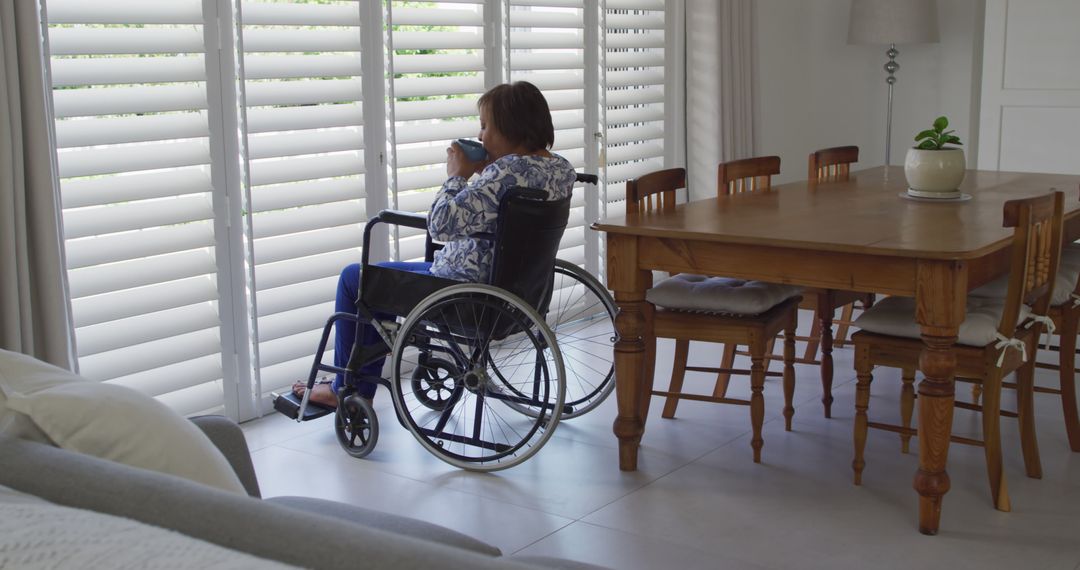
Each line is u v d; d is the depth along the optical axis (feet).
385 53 12.00
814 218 9.53
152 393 10.19
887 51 18.75
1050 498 8.93
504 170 9.49
